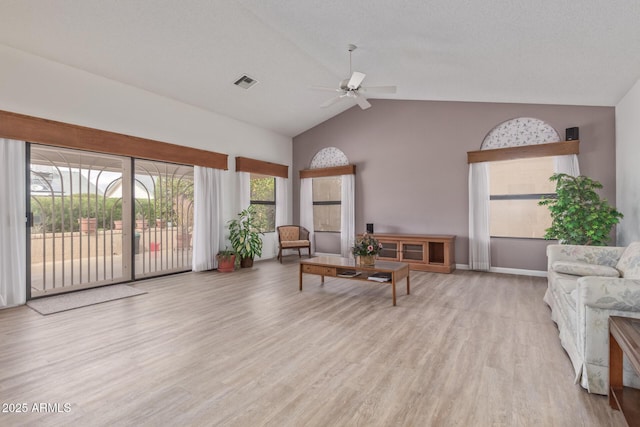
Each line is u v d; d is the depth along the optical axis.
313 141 7.39
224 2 3.53
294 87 5.59
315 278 5.01
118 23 3.51
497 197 5.36
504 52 3.41
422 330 2.83
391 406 1.74
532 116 5.06
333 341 2.60
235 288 4.37
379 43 3.88
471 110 5.57
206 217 5.62
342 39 3.95
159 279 4.93
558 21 2.64
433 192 5.92
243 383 1.98
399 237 5.70
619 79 3.58
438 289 4.25
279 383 1.98
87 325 2.97
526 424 1.59
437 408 1.72
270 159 7.11
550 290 3.30
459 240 5.69
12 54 3.55
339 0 3.11
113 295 3.98
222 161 5.91
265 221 7.17
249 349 2.46
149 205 5.00
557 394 1.85
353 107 6.82
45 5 3.10
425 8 2.87
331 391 1.89
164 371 2.13
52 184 3.97
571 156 4.69
